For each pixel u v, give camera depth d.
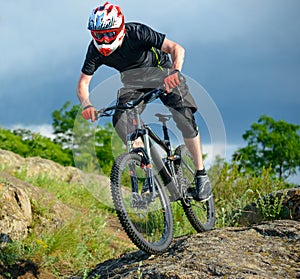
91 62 4.39
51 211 6.27
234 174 9.32
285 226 4.22
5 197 5.70
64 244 5.74
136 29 4.18
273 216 5.14
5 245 5.18
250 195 8.55
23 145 18.95
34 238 5.66
